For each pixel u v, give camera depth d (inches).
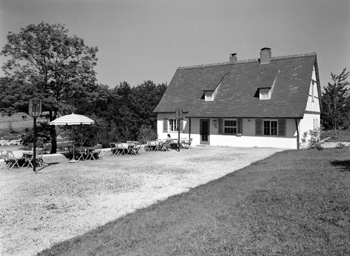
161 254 195.0
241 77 1169.4
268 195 305.1
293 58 1115.3
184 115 1143.0
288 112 925.2
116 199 369.1
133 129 1173.1
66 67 907.4
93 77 948.6
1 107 849.5
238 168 580.7
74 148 742.5
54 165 650.2
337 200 263.4
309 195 289.1
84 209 331.0
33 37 877.8
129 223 267.7
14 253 224.5
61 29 916.0
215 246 197.6
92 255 209.0
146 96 1416.1
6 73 869.2
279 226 220.8
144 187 431.8
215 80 1187.3
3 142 1254.9
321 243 189.0
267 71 1122.0
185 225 243.8
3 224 287.0
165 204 325.1
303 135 964.0
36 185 453.7
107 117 1143.6
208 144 1095.0
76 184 457.4
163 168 596.4
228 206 283.0
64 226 279.7
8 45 863.7
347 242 187.5
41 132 913.5
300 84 1003.3
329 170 411.8
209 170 565.6
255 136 994.1
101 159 742.5
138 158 756.6
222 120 1061.8
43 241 246.2
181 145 1034.1
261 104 1007.0
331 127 1382.9
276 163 553.9
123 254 204.8
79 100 958.4
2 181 485.1
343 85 1277.1
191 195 355.6
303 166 477.1
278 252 182.5
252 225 227.5
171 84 1339.8
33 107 562.6
